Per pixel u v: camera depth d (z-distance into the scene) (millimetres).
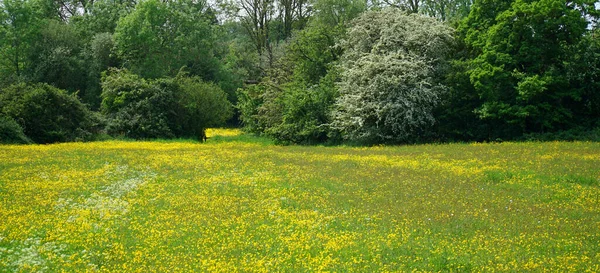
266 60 74938
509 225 14609
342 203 17516
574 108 39844
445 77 40906
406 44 41250
